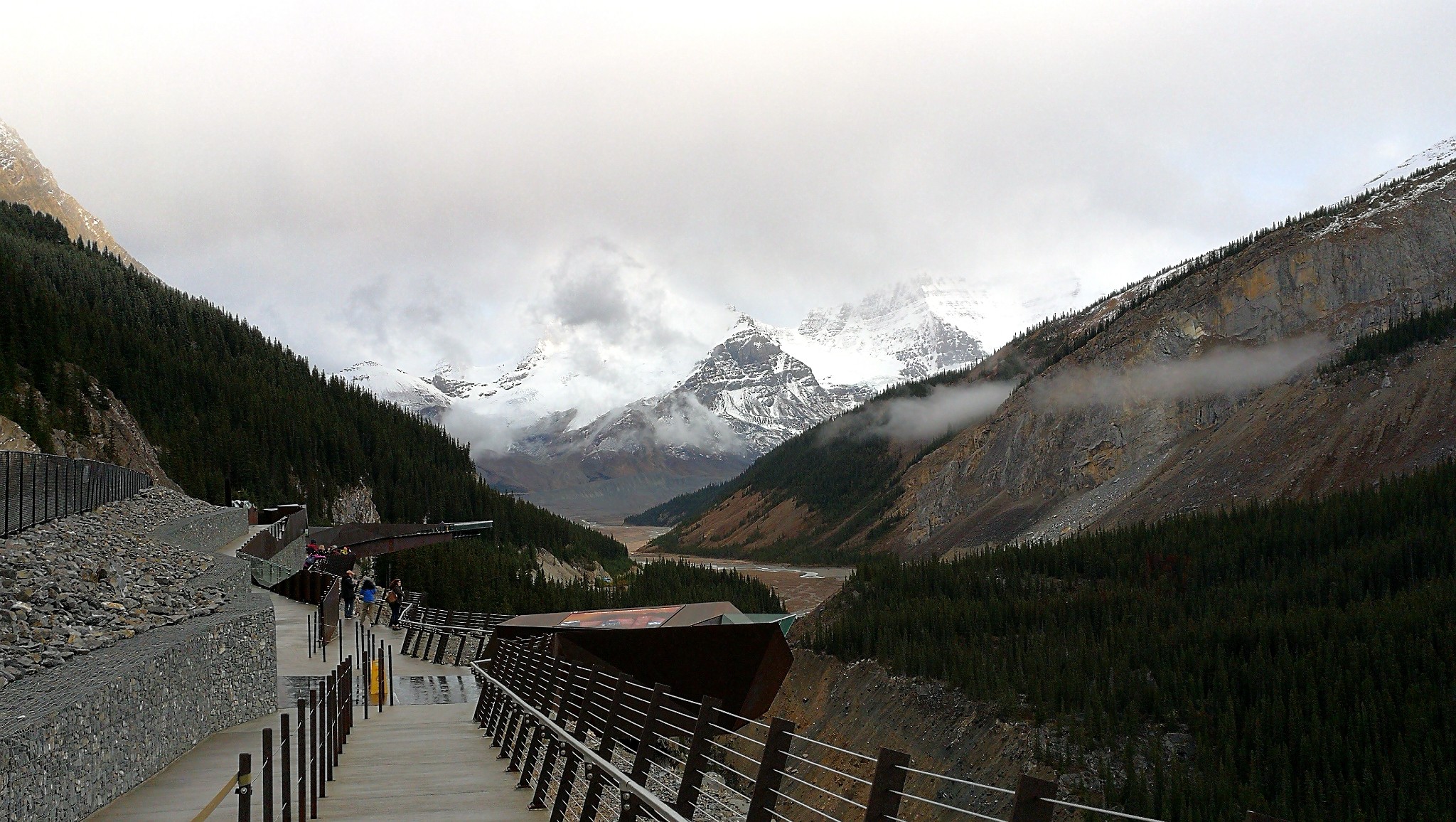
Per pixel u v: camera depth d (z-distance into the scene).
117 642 19.44
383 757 23.38
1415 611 87.88
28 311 115.44
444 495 183.25
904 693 93.56
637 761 14.59
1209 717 78.88
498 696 26.77
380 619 68.81
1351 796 66.44
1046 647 96.50
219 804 16.19
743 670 37.88
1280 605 103.00
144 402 136.62
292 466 156.38
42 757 13.15
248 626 25.06
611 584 171.75
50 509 31.58
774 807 10.62
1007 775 76.62
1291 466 161.25
